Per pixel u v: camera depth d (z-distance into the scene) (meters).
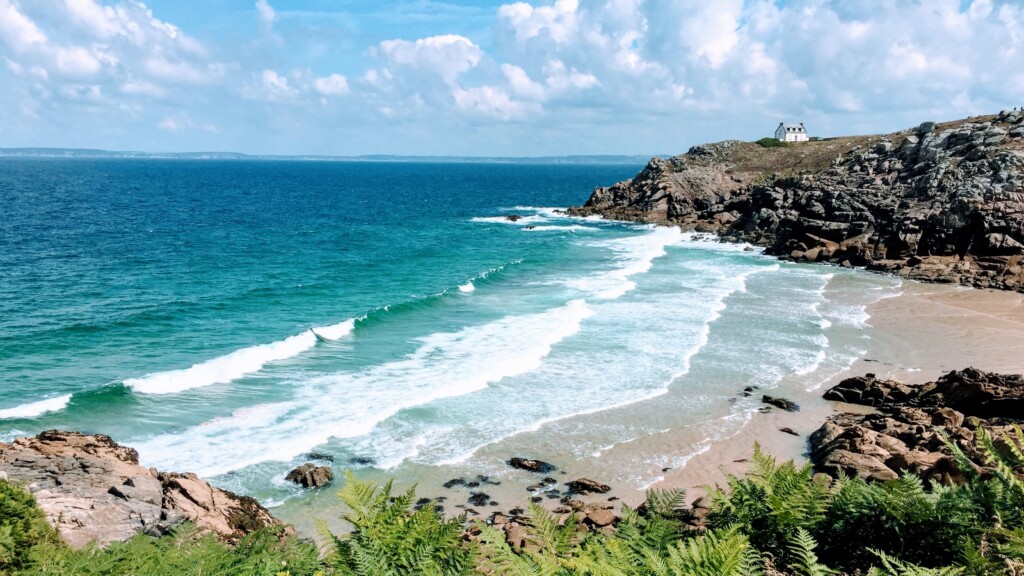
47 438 17.72
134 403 24.28
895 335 33.44
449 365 28.97
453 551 6.26
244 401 24.81
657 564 5.58
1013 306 39.72
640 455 21.03
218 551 6.43
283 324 36.34
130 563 6.51
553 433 22.52
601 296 42.75
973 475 7.73
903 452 17.86
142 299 40.91
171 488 14.52
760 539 7.29
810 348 31.31
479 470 20.09
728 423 23.25
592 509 17.56
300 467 19.45
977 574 5.95
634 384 26.80
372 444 21.59
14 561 8.27
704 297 42.34
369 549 6.11
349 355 30.41
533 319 36.66
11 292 41.41
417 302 40.28
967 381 22.36
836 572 6.56
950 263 51.00
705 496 17.66
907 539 6.97
